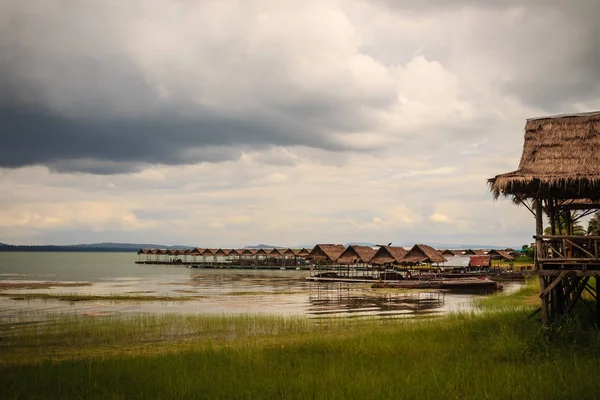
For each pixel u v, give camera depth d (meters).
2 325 26.78
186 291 53.72
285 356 16.31
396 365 14.31
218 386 12.56
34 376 13.91
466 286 56.69
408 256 70.81
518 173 17.44
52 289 55.19
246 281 73.81
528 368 13.32
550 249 18.47
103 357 18.58
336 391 11.77
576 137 18.19
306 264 125.44
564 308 18.66
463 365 13.83
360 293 51.91
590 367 12.90
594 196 18.84
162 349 20.47
